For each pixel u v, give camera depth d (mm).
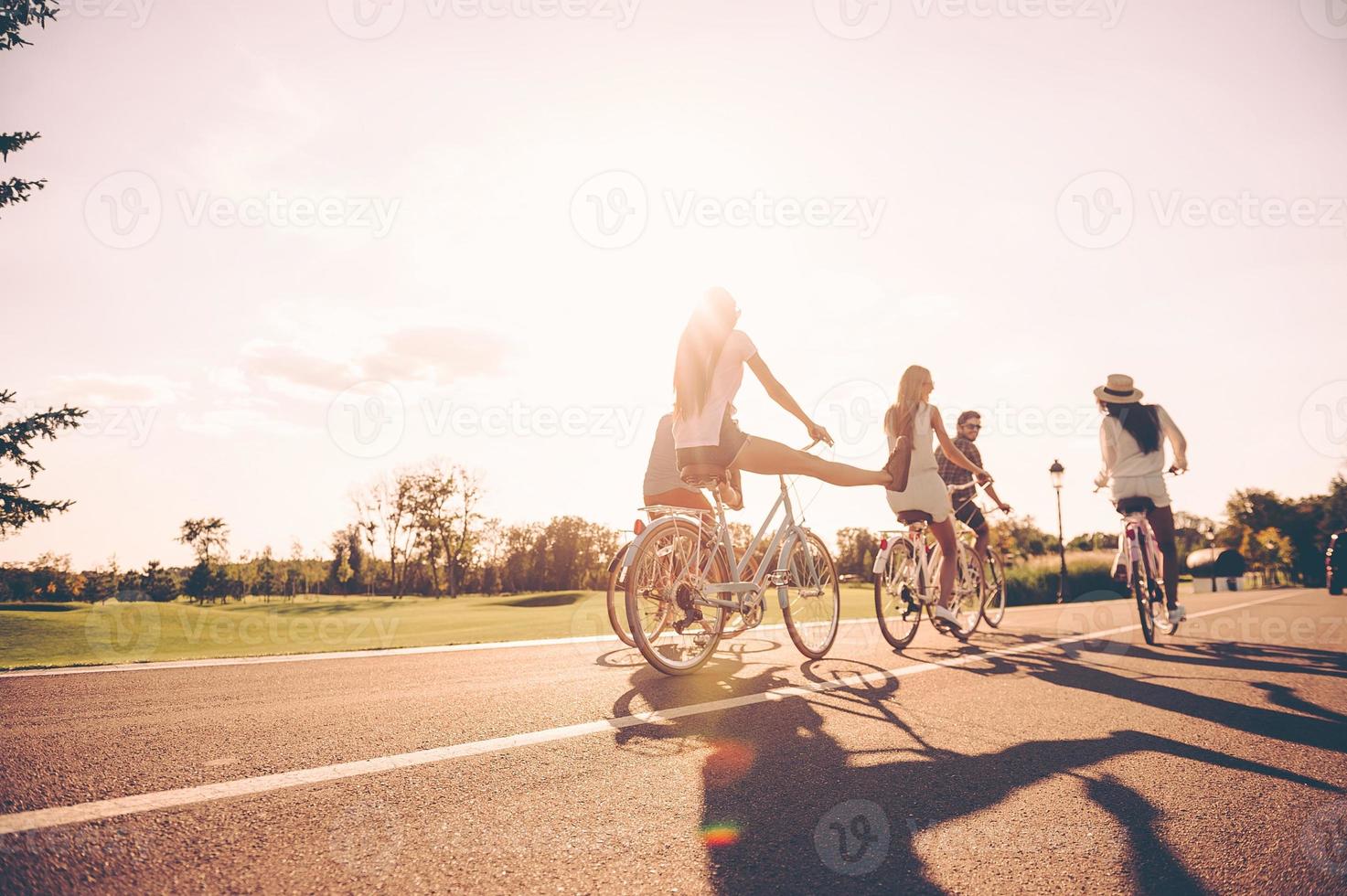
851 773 2256
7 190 13102
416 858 1605
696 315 4125
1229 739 2734
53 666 4227
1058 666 4426
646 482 5219
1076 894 1510
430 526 67750
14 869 1456
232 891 1425
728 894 1476
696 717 2934
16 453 13344
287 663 4414
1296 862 1670
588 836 1751
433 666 4289
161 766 2176
